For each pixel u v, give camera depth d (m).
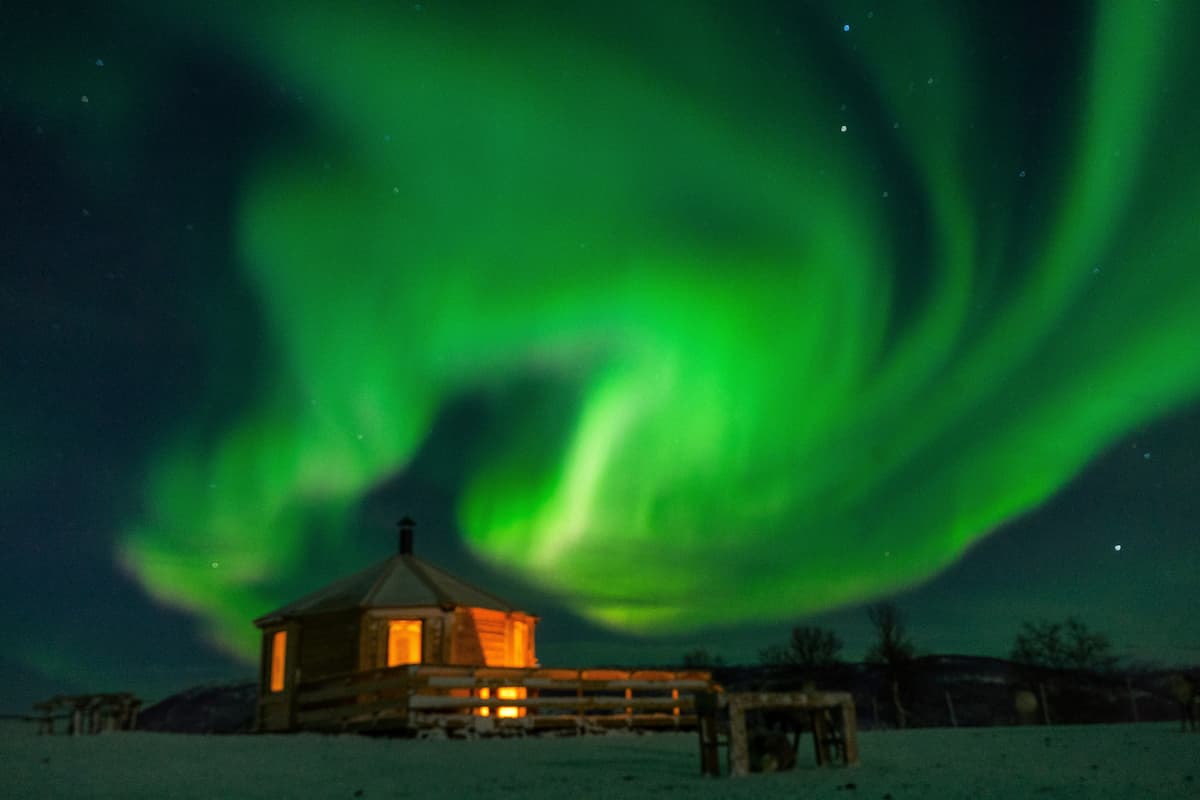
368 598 25.02
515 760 12.02
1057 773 9.47
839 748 10.86
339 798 8.56
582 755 12.69
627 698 19.83
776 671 54.34
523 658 27.33
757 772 9.88
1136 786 8.23
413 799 8.41
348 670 24.23
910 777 9.26
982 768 10.10
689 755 12.52
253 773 10.63
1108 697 43.09
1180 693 16.77
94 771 10.60
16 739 14.94
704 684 21.16
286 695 24.66
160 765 11.36
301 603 26.84
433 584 26.30
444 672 18.31
